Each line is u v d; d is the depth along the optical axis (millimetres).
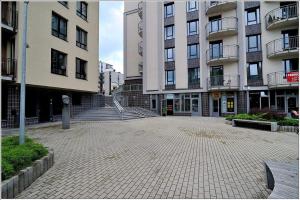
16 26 12883
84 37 20047
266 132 11320
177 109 25156
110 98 26750
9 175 3730
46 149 5613
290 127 11484
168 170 5121
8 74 12711
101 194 3830
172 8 26078
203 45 24031
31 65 13789
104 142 8469
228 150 7184
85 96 20953
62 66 16984
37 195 3779
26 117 14680
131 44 33438
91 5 20906
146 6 27547
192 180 4477
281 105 19891
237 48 22125
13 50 13180
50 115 16875
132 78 33000
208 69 23703
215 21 23281
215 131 11516
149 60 27078
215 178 4586
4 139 6359
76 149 7301
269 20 20469
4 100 13250
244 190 3986
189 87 24484
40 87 15547
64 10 17125
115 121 16281
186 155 6523
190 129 12211
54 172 4977
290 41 19234
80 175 4781
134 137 9594
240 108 21594
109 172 4988
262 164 5602
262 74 20906
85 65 19984
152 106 26766
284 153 6789
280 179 3533
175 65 25406
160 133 10727
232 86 21766
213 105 23219
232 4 22391
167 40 26156
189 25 25125
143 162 5793
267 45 20688
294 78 15078
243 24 22062
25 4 6785
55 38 16031
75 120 16719
